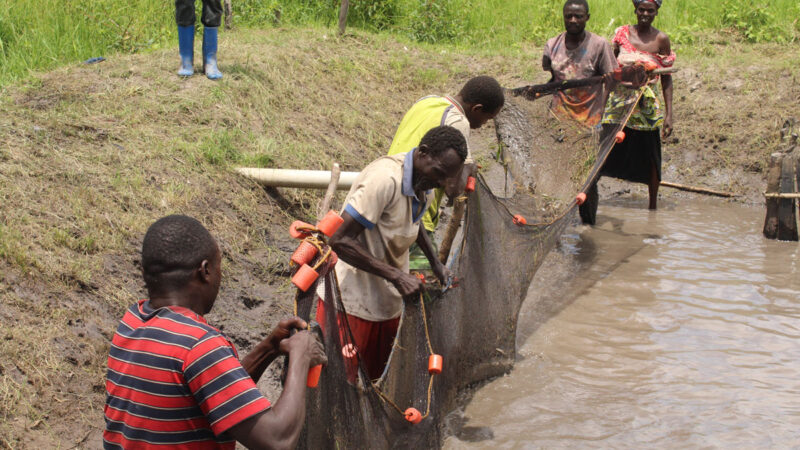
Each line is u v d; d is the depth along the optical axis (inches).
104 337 162.2
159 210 208.2
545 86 261.1
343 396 112.6
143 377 79.3
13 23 319.6
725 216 325.7
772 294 240.7
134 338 81.0
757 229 307.4
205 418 80.5
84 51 323.3
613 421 170.1
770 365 194.9
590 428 167.3
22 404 139.2
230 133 260.7
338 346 111.4
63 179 200.5
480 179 176.2
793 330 215.0
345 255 133.1
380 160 137.6
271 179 236.5
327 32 408.8
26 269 162.9
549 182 258.8
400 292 135.1
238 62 319.0
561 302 238.1
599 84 264.7
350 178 227.1
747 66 393.7
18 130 215.6
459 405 176.2
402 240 141.0
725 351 202.7
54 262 170.4
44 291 162.7
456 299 165.9
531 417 172.2
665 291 244.4
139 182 213.0
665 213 331.0
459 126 166.7
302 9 443.8
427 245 154.9
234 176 237.0
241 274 204.4
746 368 193.5
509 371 194.1
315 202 253.3
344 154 292.8
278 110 299.0
